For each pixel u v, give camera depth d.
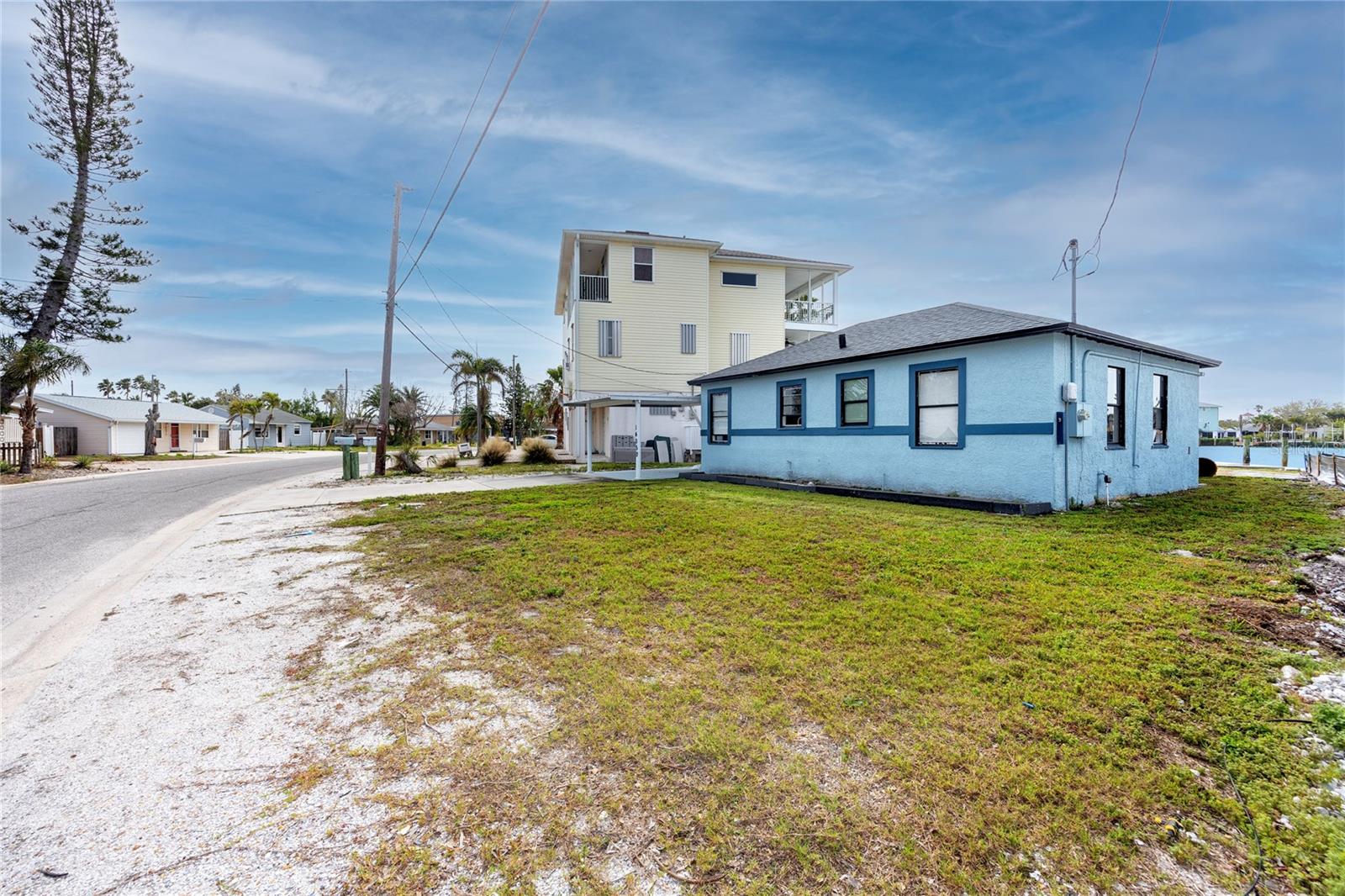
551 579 5.10
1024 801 2.14
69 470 20.50
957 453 9.38
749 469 13.82
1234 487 11.73
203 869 1.82
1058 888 1.75
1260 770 2.32
